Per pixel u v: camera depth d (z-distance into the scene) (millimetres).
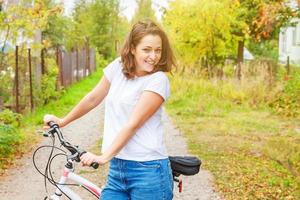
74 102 18297
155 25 3551
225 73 21562
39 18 13438
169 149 10531
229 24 23406
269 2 12461
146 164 3531
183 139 11633
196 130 12875
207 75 21234
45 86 16625
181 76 19828
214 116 15438
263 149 10023
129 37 3555
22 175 8195
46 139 11188
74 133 12273
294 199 6824
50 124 3842
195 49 23938
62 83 20344
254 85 18094
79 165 8672
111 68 3762
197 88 18766
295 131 12938
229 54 25891
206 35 23578
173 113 15867
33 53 15664
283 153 9219
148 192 3535
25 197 7086
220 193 7156
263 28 13688
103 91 3822
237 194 7105
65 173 3844
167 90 3543
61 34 24453
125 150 3553
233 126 13594
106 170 8414
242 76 18984
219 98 18281
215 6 22859
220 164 8961
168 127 13312
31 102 14719
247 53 39875
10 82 13578
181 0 23359
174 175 3803
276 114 15836
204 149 10477
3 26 13023
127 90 3564
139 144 3531
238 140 11547
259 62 20641
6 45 14750
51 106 16734
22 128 12531
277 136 12195
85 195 6898
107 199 3652
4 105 13469
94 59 36000
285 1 12070
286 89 17297
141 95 3520
